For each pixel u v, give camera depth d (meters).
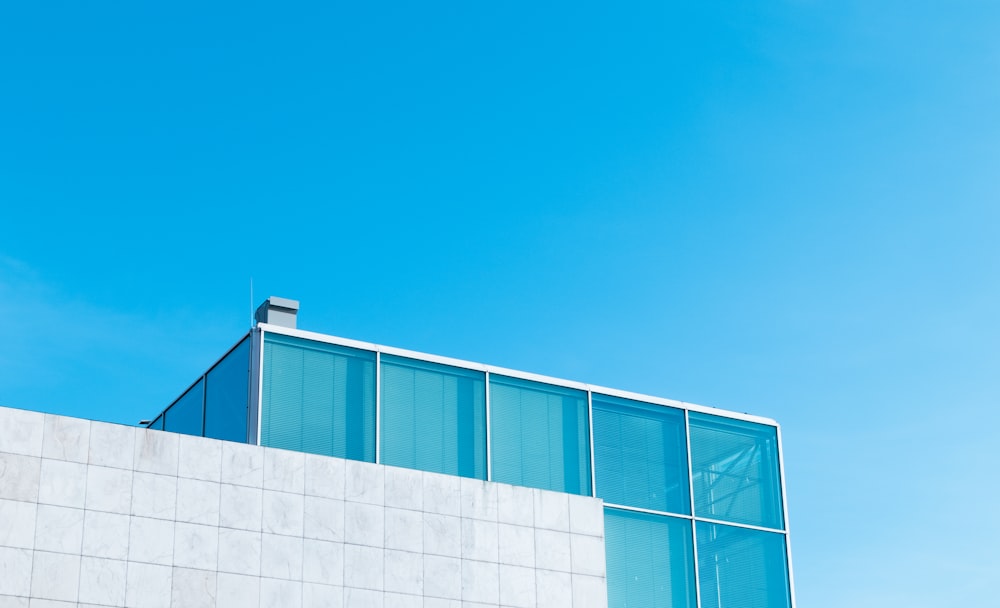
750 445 33.06
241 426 28.17
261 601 24.84
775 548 32.19
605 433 31.42
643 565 30.42
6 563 22.89
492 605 27.14
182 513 24.64
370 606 25.86
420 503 27.08
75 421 24.25
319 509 25.97
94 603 23.38
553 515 28.58
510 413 30.66
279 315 30.48
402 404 29.58
